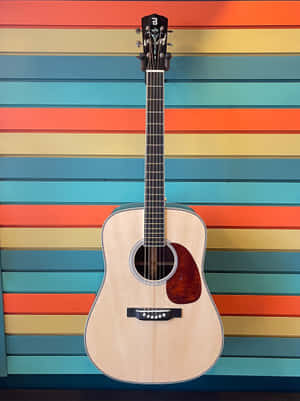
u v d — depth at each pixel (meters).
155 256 1.12
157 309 1.12
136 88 1.35
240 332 1.46
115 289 1.12
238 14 1.31
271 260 1.43
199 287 1.12
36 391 1.48
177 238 1.11
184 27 1.32
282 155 1.38
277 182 1.39
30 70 1.34
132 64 1.34
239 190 1.40
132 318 1.12
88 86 1.35
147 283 1.12
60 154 1.38
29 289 1.44
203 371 1.13
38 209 1.41
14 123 1.37
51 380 1.50
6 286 1.44
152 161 1.11
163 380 1.13
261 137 1.37
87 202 1.41
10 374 1.49
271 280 1.44
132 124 1.37
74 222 1.42
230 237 1.42
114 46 1.33
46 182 1.39
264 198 1.40
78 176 1.39
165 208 1.11
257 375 1.48
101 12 1.31
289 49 1.33
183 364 1.13
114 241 1.11
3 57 1.33
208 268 1.43
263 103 1.35
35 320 1.46
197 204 1.41
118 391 1.48
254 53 1.33
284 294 1.44
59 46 1.33
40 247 1.42
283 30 1.32
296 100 1.35
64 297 1.45
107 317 1.12
